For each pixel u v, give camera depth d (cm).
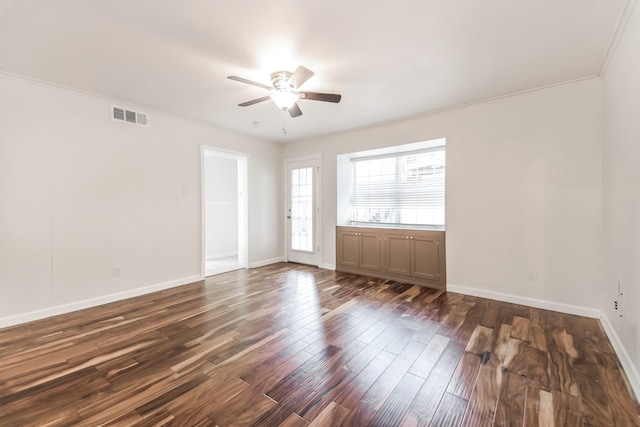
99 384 181
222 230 645
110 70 261
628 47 189
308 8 180
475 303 326
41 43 216
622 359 200
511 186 325
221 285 403
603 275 273
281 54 235
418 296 352
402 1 175
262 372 194
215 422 150
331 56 239
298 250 553
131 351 221
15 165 272
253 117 399
